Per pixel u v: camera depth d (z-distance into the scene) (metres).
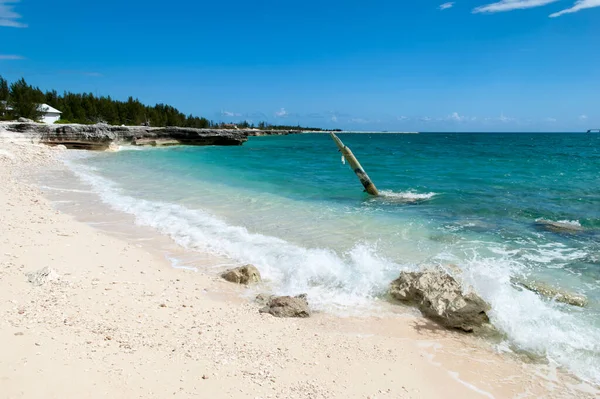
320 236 11.97
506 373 5.75
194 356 5.56
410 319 7.39
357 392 5.06
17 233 11.05
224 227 12.87
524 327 6.91
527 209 15.62
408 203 17.22
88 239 11.18
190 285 8.49
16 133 43.47
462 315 7.06
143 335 6.05
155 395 4.54
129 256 10.04
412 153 53.50
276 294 8.30
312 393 4.91
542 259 9.96
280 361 5.66
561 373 5.76
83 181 22.44
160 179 24.02
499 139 129.62
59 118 77.50
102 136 47.41
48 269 8.14
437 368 5.82
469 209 15.76
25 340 5.43
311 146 79.62
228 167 32.53
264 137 158.25
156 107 113.56
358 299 8.14
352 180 24.97
